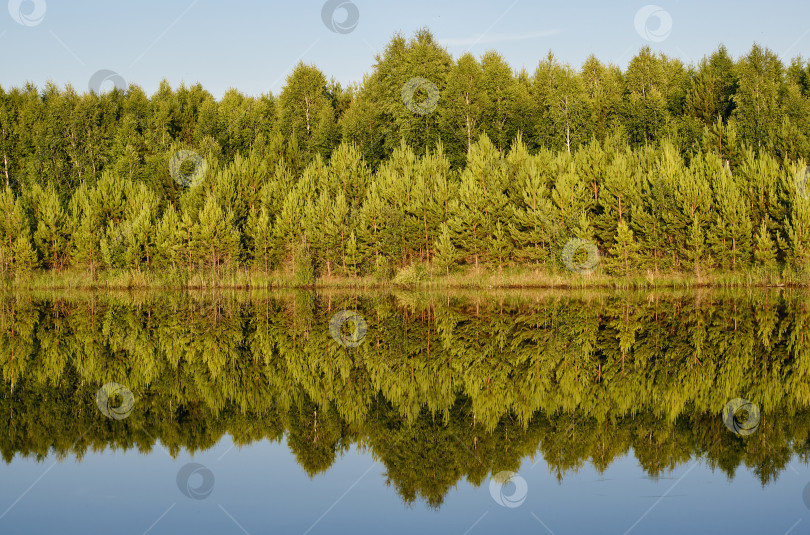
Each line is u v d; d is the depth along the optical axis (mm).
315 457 11719
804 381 15953
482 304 33594
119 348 22078
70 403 15180
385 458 11578
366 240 44875
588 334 23312
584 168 44188
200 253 45719
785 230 39906
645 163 44188
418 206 44906
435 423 13406
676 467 10805
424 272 43656
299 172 56781
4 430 13258
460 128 55969
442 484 10430
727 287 39125
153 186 56062
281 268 46156
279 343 22922
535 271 42562
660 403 14383
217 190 48031
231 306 34312
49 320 29219
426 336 23938
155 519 9344
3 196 47062
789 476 10375
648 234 40719
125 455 11898
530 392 15688
